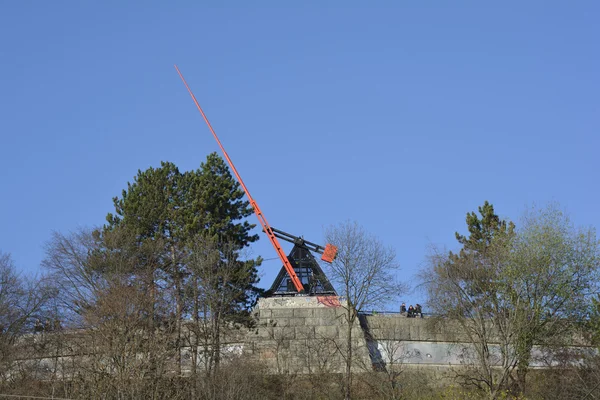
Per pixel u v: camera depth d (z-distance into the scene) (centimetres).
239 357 6184
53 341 6206
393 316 6975
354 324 6819
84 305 6288
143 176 7200
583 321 5894
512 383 5800
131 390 5091
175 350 5856
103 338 5547
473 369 6103
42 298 6531
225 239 6725
